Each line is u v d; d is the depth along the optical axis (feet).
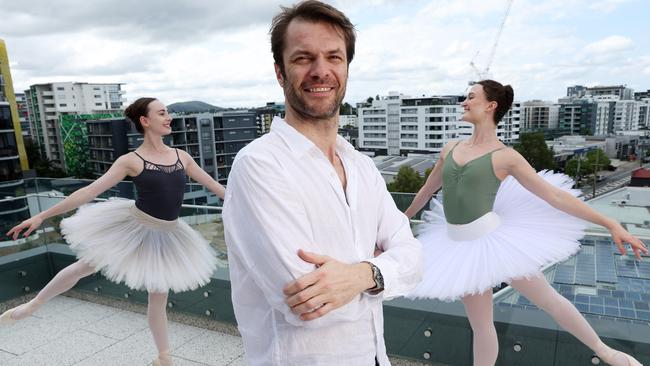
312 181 3.45
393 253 3.75
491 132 7.22
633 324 7.42
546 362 7.91
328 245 3.49
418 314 8.84
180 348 10.44
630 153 358.02
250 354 3.78
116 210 8.88
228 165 251.19
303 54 3.48
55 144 376.07
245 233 3.36
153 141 8.71
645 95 576.61
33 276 13.78
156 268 8.59
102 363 9.97
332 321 3.31
